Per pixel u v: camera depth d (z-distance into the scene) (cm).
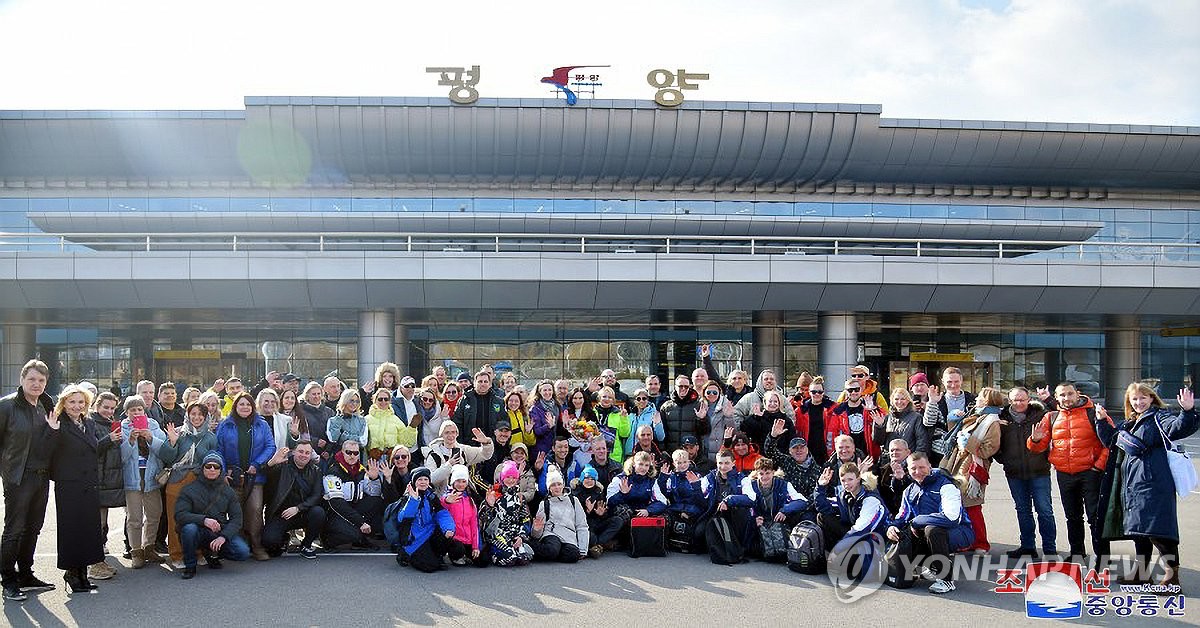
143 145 2958
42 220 2833
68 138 2939
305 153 2997
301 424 991
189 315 2614
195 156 2986
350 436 980
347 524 934
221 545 839
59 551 749
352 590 776
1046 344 3216
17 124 2909
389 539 897
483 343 3036
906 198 3219
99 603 732
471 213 2952
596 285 2364
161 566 873
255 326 2997
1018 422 902
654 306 2436
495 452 1012
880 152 3088
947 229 3081
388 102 2956
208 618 689
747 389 1155
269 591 772
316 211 3070
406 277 2320
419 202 3116
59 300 2330
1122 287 2414
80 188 3034
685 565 873
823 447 1064
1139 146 3114
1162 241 3259
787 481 927
